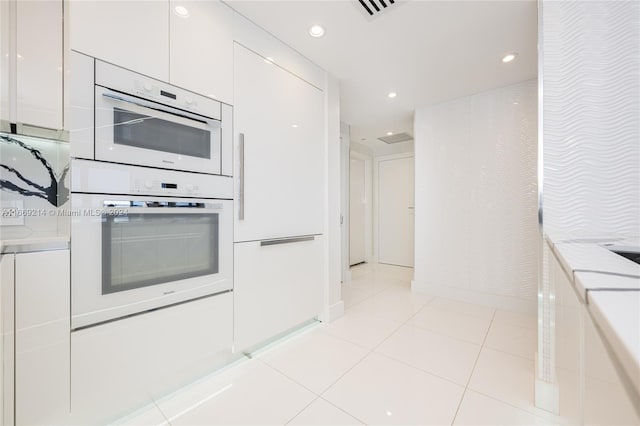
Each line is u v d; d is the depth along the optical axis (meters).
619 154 1.10
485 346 1.87
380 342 1.92
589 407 0.40
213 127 1.49
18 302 0.91
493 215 2.70
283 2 1.54
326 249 2.30
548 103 1.22
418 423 1.19
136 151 1.20
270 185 1.82
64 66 1.05
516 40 1.88
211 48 1.48
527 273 2.52
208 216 1.48
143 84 1.22
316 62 2.17
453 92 2.73
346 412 1.25
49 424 0.97
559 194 1.20
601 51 1.13
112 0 1.13
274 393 1.37
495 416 1.22
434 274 3.08
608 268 0.47
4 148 1.11
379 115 3.38
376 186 5.10
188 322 1.39
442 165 3.00
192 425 1.16
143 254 1.23
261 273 1.76
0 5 0.95
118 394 1.15
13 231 1.12
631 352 0.19
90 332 1.07
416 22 1.70
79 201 1.05
